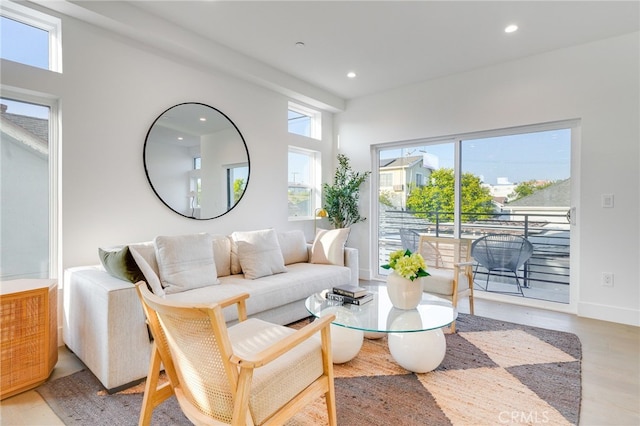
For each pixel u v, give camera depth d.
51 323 2.13
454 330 2.85
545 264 3.58
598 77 3.19
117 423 1.67
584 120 3.26
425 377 2.09
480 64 3.76
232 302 1.84
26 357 1.95
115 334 1.91
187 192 3.35
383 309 2.28
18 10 2.38
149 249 2.58
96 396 1.89
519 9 2.69
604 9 2.68
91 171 2.69
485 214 3.95
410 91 4.42
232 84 3.74
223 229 3.69
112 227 2.81
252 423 1.21
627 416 1.70
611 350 2.48
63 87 2.53
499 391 1.93
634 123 3.03
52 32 2.57
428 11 2.73
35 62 2.50
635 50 3.03
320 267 3.50
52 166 2.58
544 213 3.58
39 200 2.53
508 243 3.80
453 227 4.20
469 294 3.23
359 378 2.09
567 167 3.45
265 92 4.12
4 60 2.28
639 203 3.02
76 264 2.60
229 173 3.74
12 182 2.42
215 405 1.23
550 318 3.20
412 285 2.23
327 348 1.53
